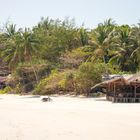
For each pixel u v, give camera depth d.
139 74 59.69
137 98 58.72
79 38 98.44
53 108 46.91
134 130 26.73
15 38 91.81
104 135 24.39
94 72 69.50
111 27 96.38
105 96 71.31
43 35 98.81
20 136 23.86
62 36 98.75
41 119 34.09
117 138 23.30
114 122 31.64
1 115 37.97
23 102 59.34
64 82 74.19
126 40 86.75
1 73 101.94
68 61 86.81
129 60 85.50
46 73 88.56
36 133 25.16
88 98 67.31
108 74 74.50
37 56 90.62
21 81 88.12
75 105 51.78
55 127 28.33
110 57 88.94
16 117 35.91
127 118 34.66
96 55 85.31
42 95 78.94
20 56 88.81
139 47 83.62
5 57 94.62
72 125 29.66
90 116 36.56
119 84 58.97
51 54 95.81
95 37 88.31
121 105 51.44
